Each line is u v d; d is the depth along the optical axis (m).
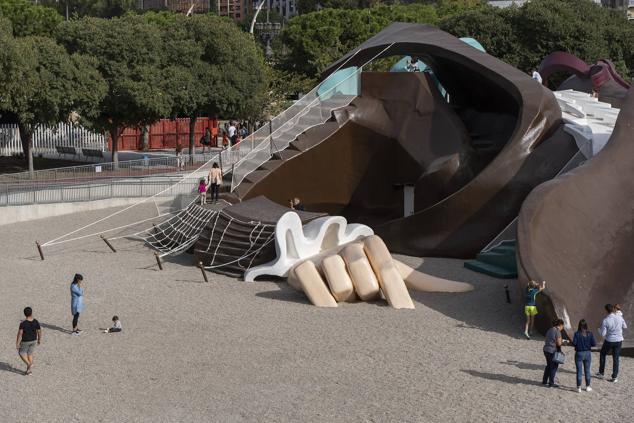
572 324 22.94
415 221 33.22
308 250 30.02
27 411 17.78
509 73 35.75
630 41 79.31
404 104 38.25
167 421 17.30
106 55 52.09
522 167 32.69
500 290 28.28
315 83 80.50
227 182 37.81
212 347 21.97
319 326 23.95
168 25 58.25
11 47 44.94
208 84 56.56
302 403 18.23
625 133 27.97
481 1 122.25
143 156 61.78
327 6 133.50
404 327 23.97
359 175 38.88
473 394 18.81
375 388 19.12
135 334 23.05
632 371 20.58
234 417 17.50
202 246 31.92
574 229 25.67
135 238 36.47
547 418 17.53
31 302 26.23
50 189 41.75
